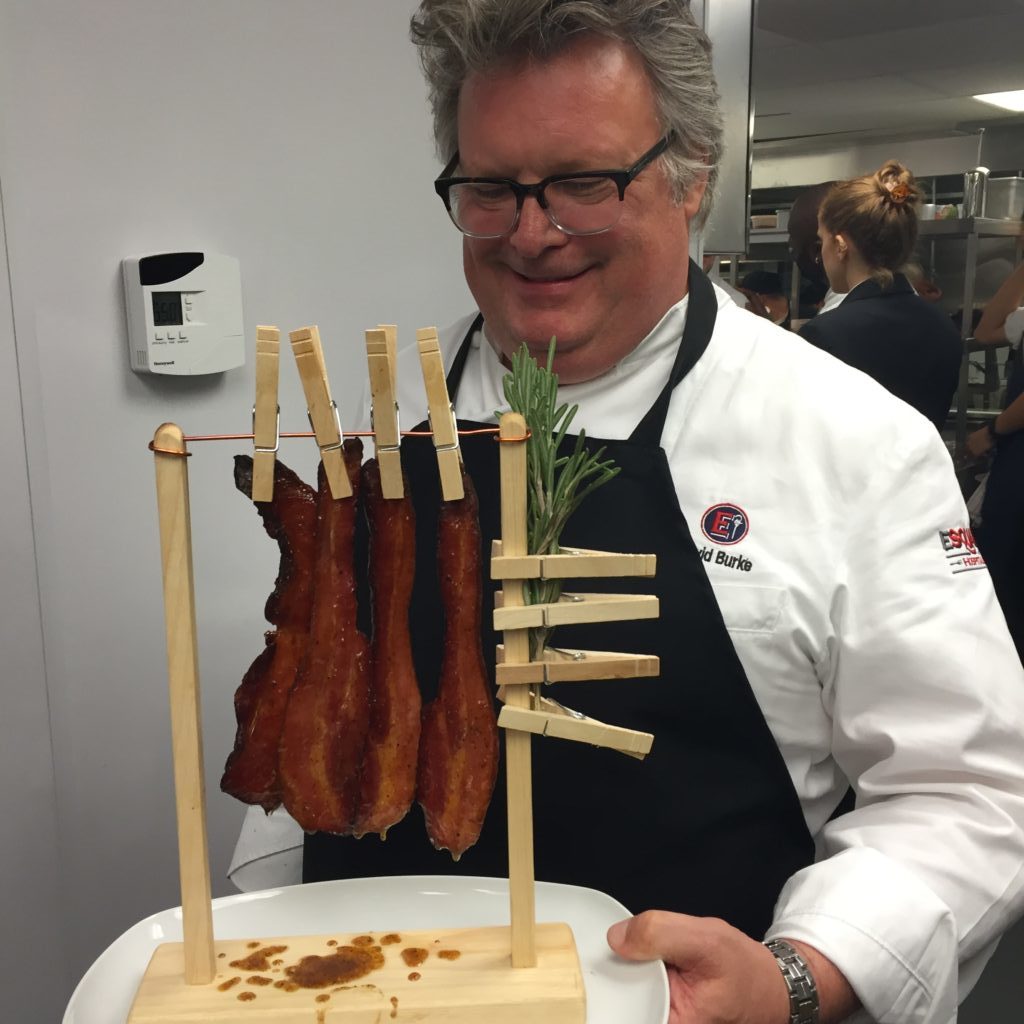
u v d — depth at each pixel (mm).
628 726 948
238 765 738
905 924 782
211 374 1511
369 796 711
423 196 1761
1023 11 1694
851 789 1063
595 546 967
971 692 864
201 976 704
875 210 1703
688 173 949
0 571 1301
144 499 1454
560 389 1060
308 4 1539
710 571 956
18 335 1285
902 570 900
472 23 842
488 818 967
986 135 1768
